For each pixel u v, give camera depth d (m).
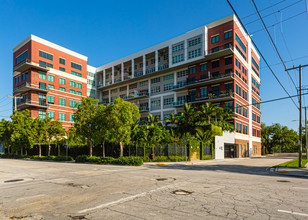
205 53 46.06
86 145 30.98
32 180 11.84
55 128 34.22
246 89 50.75
